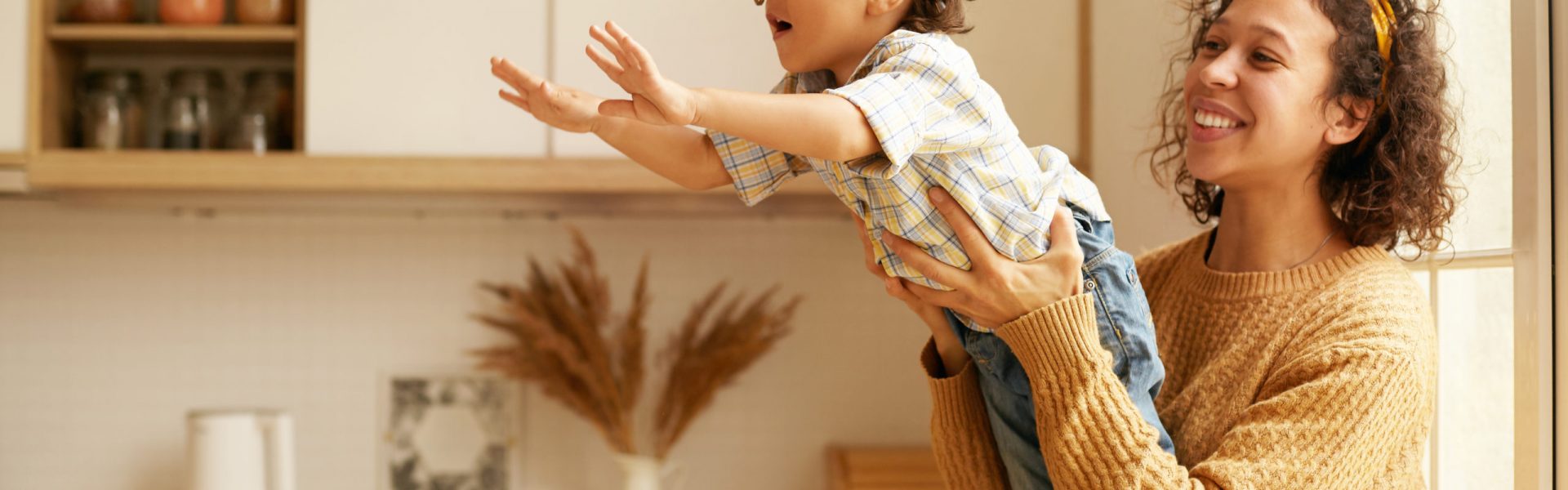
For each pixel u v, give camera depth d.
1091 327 0.90
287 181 1.83
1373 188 1.01
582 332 2.07
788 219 2.24
